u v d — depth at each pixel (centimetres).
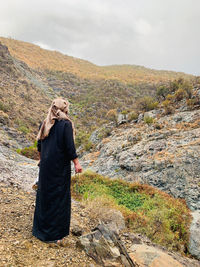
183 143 1512
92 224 389
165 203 923
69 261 254
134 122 2636
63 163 268
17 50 14750
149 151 1588
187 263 415
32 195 454
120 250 303
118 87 10081
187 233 730
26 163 1359
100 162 1933
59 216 267
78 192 948
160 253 369
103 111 7900
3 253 235
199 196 1027
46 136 271
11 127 4297
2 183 501
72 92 10525
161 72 15112
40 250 259
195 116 1866
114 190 1102
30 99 6731
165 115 2197
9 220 310
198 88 2333
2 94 5894
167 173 1265
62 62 15738
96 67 16975
